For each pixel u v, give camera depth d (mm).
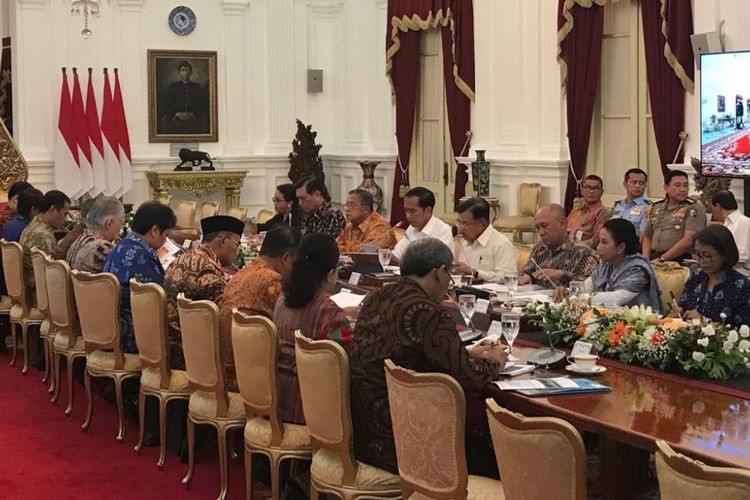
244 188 13859
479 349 3885
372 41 13344
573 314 4406
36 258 6598
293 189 8398
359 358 3805
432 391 3256
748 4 8078
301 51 14078
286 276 4480
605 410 3381
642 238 8125
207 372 4668
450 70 11594
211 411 4707
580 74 9914
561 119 10211
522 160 10594
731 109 7918
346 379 3732
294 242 4883
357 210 7613
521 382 3734
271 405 4203
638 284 5219
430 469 3350
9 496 4789
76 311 6090
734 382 3738
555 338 4398
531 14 10484
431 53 12344
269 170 13984
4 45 13094
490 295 5391
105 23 13031
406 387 3336
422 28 12000
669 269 5629
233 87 13781
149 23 13289
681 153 8914
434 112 12406
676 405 3441
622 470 3705
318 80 14094
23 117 12719
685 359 3842
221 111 13766
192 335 4676
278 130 14031
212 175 13188
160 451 5332
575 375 3893
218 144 13781
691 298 5090
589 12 9781
